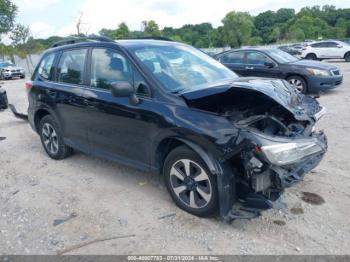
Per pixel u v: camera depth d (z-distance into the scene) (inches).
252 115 142.5
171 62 170.9
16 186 184.1
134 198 163.6
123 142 166.4
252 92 137.8
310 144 135.3
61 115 202.7
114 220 145.3
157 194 166.7
